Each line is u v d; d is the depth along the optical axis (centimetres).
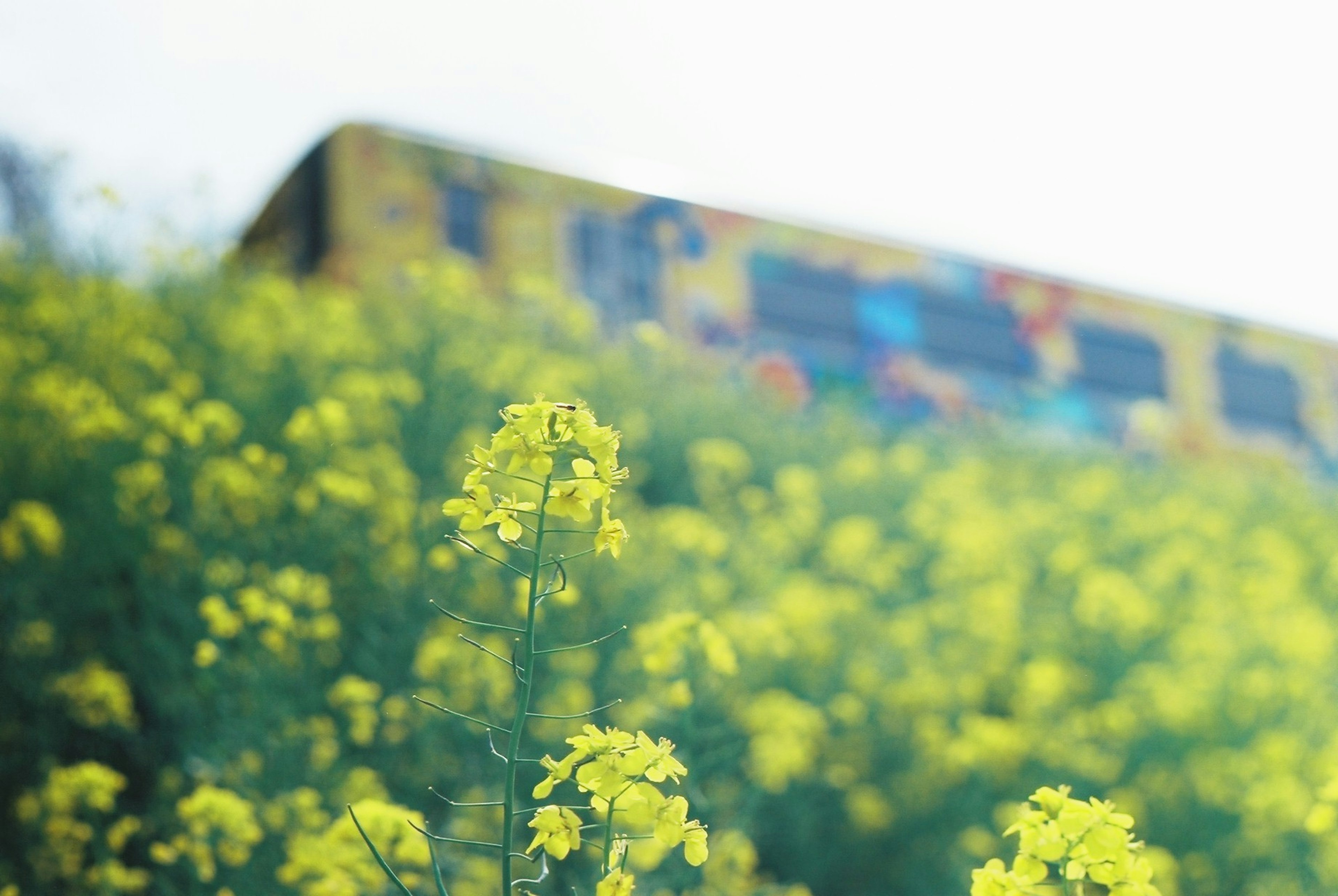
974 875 229
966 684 696
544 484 229
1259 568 1059
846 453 1143
